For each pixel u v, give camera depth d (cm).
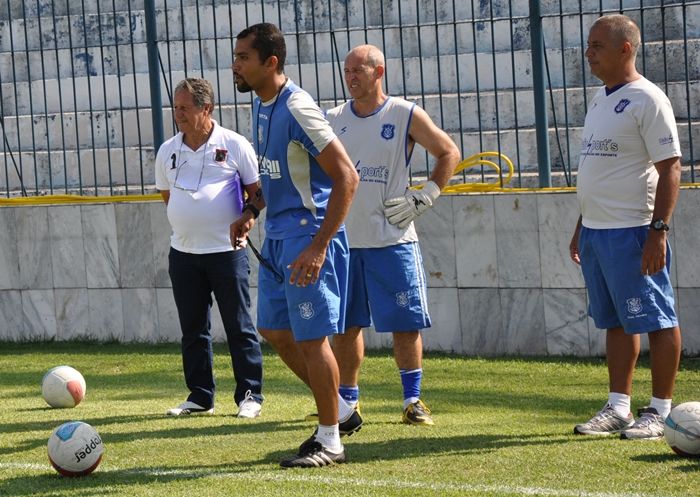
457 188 2511
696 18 3130
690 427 1350
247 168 1848
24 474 1386
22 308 2833
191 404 1841
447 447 1479
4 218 2820
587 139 1550
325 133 1325
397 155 1689
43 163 3425
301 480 1300
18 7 3738
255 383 1817
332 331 1360
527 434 1568
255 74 1357
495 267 2431
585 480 1267
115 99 3544
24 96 3672
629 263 1514
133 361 2517
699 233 2255
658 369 1538
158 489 1286
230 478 1325
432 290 2491
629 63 1522
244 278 1831
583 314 2369
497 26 3247
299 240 1369
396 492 1234
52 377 1938
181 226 1823
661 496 1189
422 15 3338
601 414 1563
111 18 3622
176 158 1852
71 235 2778
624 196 1514
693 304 2275
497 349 2445
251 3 3481
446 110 3158
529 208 2391
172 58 3534
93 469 1372
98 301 2777
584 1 3219
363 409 1866
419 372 1712
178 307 1845
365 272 1691
